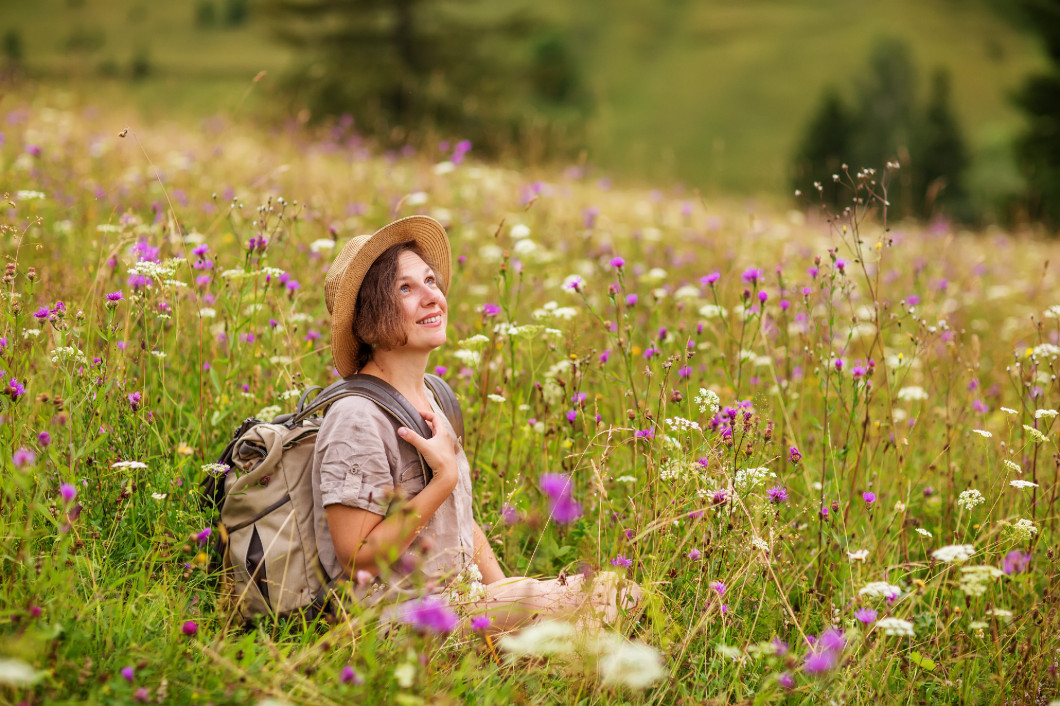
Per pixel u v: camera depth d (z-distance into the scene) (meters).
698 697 2.47
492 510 3.46
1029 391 3.90
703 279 3.82
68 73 11.84
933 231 9.79
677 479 3.03
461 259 4.82
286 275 4.13
